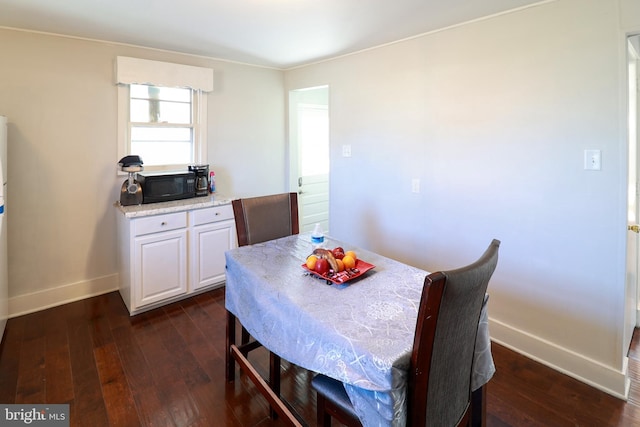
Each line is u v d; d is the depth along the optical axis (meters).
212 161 3.75
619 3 1.87
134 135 3.28
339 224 3.71
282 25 2.57
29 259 2.86
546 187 2.21
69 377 2.11
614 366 2.03
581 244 2.10
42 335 2.55
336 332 1.25
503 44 2.32
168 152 3.50
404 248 3.11
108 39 2.94
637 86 2.27
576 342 2.17
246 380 2.13
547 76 2.14
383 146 3.19
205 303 3.10
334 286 1.63
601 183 2.00
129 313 2.88
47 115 2.82
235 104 3.86
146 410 1.87
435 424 1.18
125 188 2.99
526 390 2.06
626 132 1.90
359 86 3.34
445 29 2.62
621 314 1.99
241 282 1.89
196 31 2.72
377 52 3.14
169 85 3.27
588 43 1.98
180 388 2.04
